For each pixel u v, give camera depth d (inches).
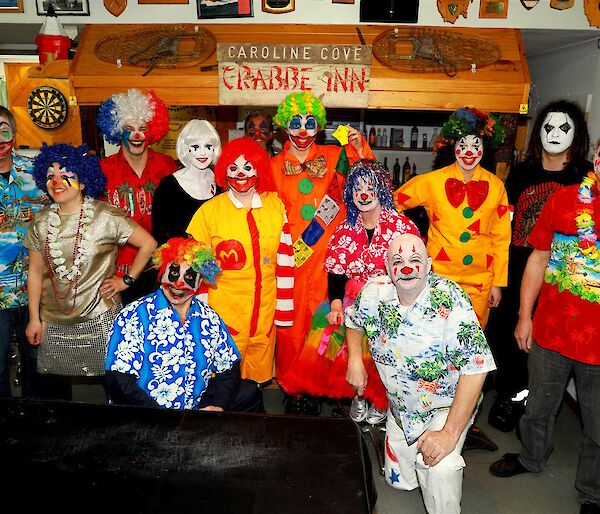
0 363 110.8
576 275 89.8
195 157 117.3
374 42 143.4
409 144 233.8
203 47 143.6
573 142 114.7
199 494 45.6
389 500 104.7
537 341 98.1
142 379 85.9
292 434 54.8
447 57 141.9
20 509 43.0
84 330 102.2
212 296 113.0
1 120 103.8
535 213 119.5
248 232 110.4
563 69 173.8
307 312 121.2
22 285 109.9
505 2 148.4
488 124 115.5
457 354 82.0
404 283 80.3
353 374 97.7
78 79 142.0
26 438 52.6
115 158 131.9
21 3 152.6
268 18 150.6
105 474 47.7
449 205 117.5
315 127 119.1
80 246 99.6
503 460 112.1
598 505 98.7
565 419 132.6
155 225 118.9
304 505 44.9
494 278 122.2
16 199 108.0
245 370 120.0
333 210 118.2
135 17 152.3
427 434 84.5
